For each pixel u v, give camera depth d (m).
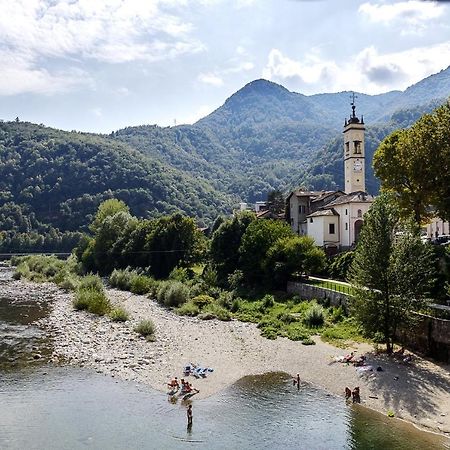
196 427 29.00
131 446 26.67
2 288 91.69
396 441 26.91
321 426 28.98
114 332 51.94
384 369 37.59
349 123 96.31
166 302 70.38
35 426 29.17
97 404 32.50
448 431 28.02
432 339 40.12
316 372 38.31
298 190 107.06
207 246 97.19
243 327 54.62
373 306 41.19
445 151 49.72
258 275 74.75
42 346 46.56
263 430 28.58
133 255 108.88
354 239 81.50
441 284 47.34
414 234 42.12
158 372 38.97
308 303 61.03
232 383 36.53
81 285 86.00
